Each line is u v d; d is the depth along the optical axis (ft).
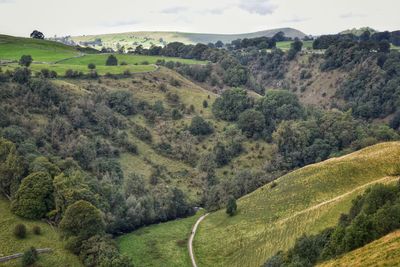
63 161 401.29
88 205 323.37
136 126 583.17
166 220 455.22
